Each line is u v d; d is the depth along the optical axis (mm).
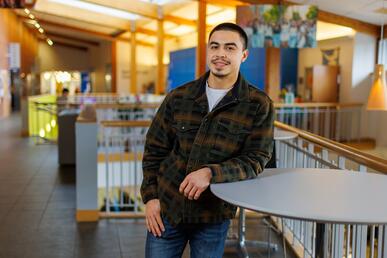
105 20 15773
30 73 21531
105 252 3598
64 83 24609
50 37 23234
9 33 16781
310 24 7430
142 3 12914
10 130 12133
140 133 7391
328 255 2812
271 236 3908
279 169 1953
